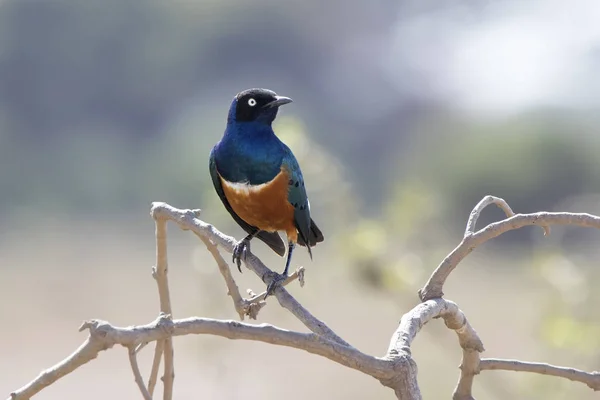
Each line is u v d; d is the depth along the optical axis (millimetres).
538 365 4957
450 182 33375
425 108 47094
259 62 52406
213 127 43719
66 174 44906
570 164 32750
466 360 5043
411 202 10453
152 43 50500
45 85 49406
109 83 50031
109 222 41562
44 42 49500
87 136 48406
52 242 37594
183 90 50719
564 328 9461
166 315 4016
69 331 25078
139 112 50188
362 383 18562
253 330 4027
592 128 34438
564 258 10008
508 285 26344
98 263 33875
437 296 4949
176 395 17703
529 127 34656
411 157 36531
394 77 50781
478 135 34906
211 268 10477
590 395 9492
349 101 50250
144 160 44656
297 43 52938
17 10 49375
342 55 52906
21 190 44281
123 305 27266
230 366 13617
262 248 25703
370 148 45594
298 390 18000
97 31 50094
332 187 10406
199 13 51656
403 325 4602
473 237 4918
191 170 41312
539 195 33062
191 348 15719
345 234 10164
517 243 32156
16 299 28406
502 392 9562
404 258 10141
